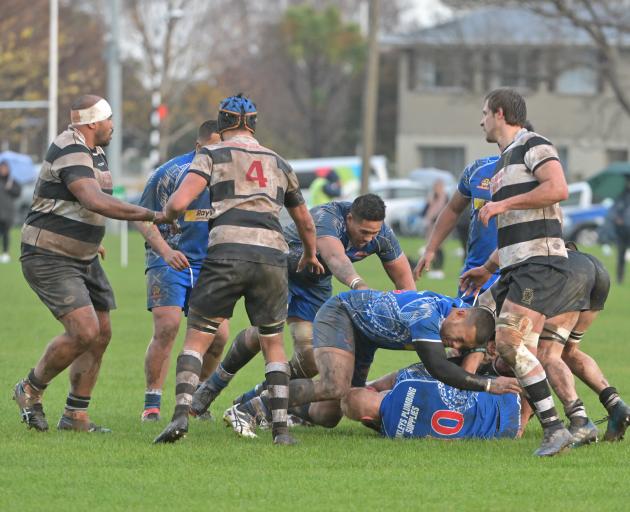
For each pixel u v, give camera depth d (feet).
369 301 99.86
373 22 413.18
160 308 114.83
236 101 96.99
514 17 608.60
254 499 78.43
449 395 101.35
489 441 100.32
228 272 93.91
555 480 84.99
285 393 97.60
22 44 538.88
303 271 108.37
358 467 88.84
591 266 96.99
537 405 93.45
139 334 183.93
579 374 102.06
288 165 97.66
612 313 233.14
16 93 542.16
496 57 557.33
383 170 629.92
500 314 94.22
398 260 111.55
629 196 315.37
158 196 116.26
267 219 95.30
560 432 93.40
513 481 84.53
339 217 108.06
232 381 138.62
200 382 120.98
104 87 639.76
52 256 98.99
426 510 76.02
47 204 98.84
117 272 313.53
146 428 106.52
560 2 436.35
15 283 279.28
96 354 103.60
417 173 630.33
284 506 76.59
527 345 94.02
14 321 200.64
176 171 115.75
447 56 531.50
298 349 109.91
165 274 115.14
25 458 90.02
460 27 540.11
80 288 99.35
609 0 462.19
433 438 101.35
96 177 100.48
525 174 93.15
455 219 121.70
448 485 83.10
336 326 100.83
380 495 79.87
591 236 506.89
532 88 530.68
